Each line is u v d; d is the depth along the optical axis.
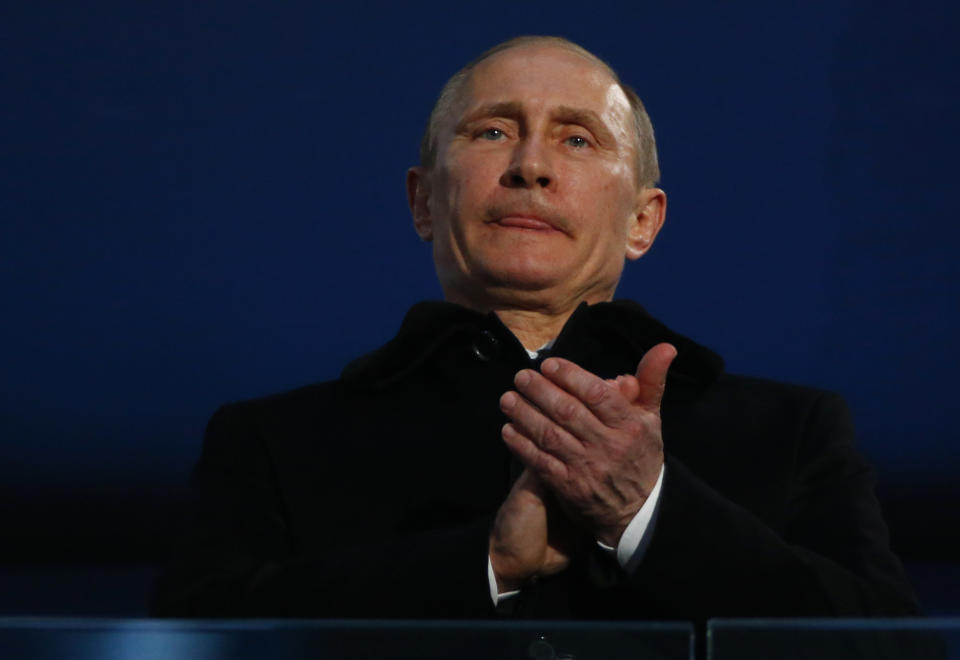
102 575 12.49
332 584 4.91
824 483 5.78
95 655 2.78
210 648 2.79
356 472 5.80
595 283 6.26
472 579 4.77
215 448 6.11
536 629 2.80
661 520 4.75
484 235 6.11
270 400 6.32
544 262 6.02
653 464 4.76
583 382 4.64
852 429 6.12
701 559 4.73
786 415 6.00
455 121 6.30
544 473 4.68
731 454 5.79
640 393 4.77
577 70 6.29
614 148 6.27
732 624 2.82
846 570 5.13
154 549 13.15
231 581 5.23
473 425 5.86
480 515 5.59
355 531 5.64
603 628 2.79
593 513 4.75
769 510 5.62
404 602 4.79
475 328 6.09
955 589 11.38
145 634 2.79
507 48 6.45
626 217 6.34
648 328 6.09
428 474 5.74
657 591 4.73
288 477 5.84
